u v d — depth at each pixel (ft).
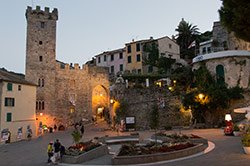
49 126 187.73
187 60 218.18
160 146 62.08
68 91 203.21
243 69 127.44
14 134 133.59
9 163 68.23
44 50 195.00
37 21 195.62
